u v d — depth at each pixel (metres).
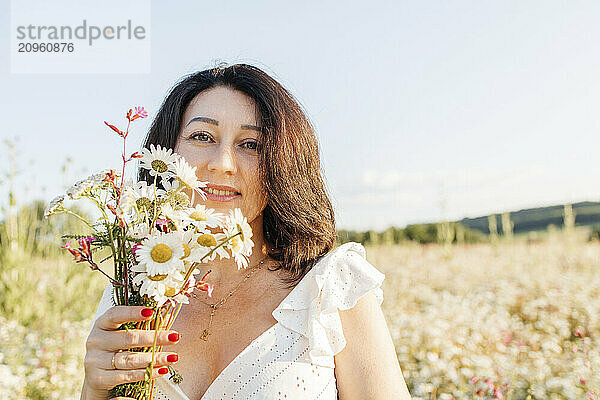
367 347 1.65
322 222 1.86
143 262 1.34
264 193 1.81
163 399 1.62
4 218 6.74
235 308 1.76
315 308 1.66
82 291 6.94
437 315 6.17
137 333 1.45
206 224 1.46
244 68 1.87
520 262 9.51
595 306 6.56
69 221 7.02
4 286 6.47
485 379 3.85
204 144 1.77
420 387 4.22
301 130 1.87
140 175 1.96
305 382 1.62
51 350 5.29
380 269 9.49
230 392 1.63
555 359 4.87
